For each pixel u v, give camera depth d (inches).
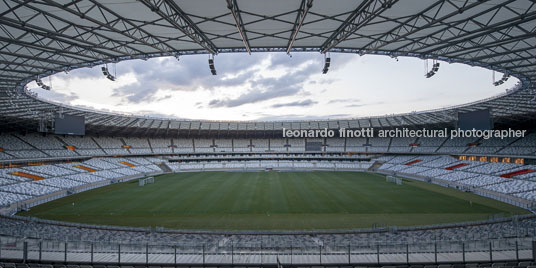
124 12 648.4
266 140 3506.4
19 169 1861.5
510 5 611.8
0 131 2182.6
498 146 2212.1
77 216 1182.3
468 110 1932.8
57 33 684.1
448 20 697.0
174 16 639.1
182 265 522.3
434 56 943.7
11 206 1264.8
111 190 1801.2
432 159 2613.2
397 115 2561.5
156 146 3176.7
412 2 609.6
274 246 684.7
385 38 821.2
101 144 2785.4
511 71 1046.4
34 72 1013.2
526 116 1952.5
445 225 944.3
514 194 1407.5
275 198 1517.0
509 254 558.3
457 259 537.6
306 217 1152.2
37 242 637.9
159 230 903.1
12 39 677.9
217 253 581.0
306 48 924.6
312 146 3356.3
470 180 1838.1
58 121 1696.6
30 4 592.1
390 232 892.0
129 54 914.1
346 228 1008.2
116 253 574.6
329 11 653.9
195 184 2026.3
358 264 520.4
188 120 2972.4
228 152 3312.0
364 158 3083.2
